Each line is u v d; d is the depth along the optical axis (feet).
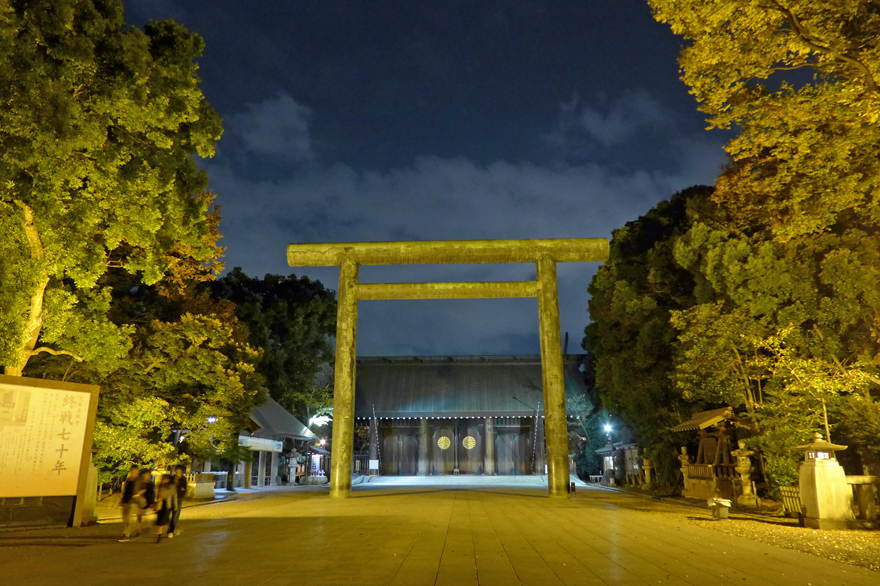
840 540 37.58
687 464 85.05
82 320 56.65
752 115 48.19
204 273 88.84
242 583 23.93
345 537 38.68
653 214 106.22
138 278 83.82
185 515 57.57
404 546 34.40
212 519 52.37
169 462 68.03
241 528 44.70
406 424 178.81
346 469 81.76
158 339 73.00
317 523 47.85
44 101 40.73
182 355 75.15
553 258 87.86
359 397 178.50
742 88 47.37
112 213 52.19
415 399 177.27
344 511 58.75
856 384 53.01
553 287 86.48
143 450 63.87
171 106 50.57
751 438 64.13
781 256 68.80
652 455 102.99
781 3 40.09
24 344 51.26
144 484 39.96
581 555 31.17
